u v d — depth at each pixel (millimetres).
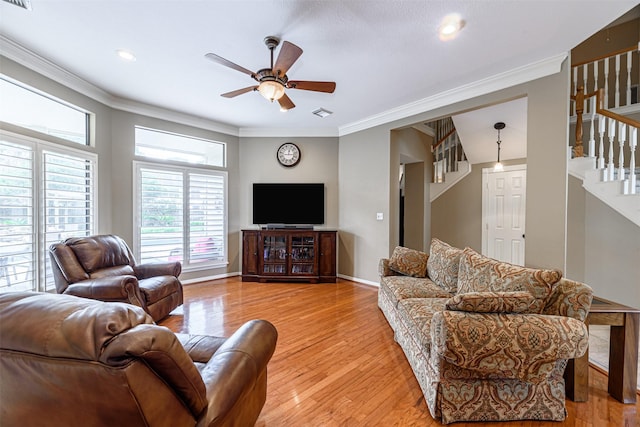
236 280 4812
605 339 2697
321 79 3135
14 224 2598
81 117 3402
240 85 3355
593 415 1692
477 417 1628
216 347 1608
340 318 3168
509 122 4105
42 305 771
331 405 1772
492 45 2500
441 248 3020
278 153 5090
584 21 2178
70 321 708
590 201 3289
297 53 2025
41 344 700
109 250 2969
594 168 3180
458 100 3438
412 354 2090
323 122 4727
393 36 2363
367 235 4633
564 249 2705
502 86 3070
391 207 4355
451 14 2096
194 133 4570
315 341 2625
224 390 1049
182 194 4445
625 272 3098
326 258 4695
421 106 3801
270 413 1698
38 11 2074
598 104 3090
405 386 1971
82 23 2225
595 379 2059
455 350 1503
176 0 1958
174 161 4367
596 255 3260
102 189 3598
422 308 2195
